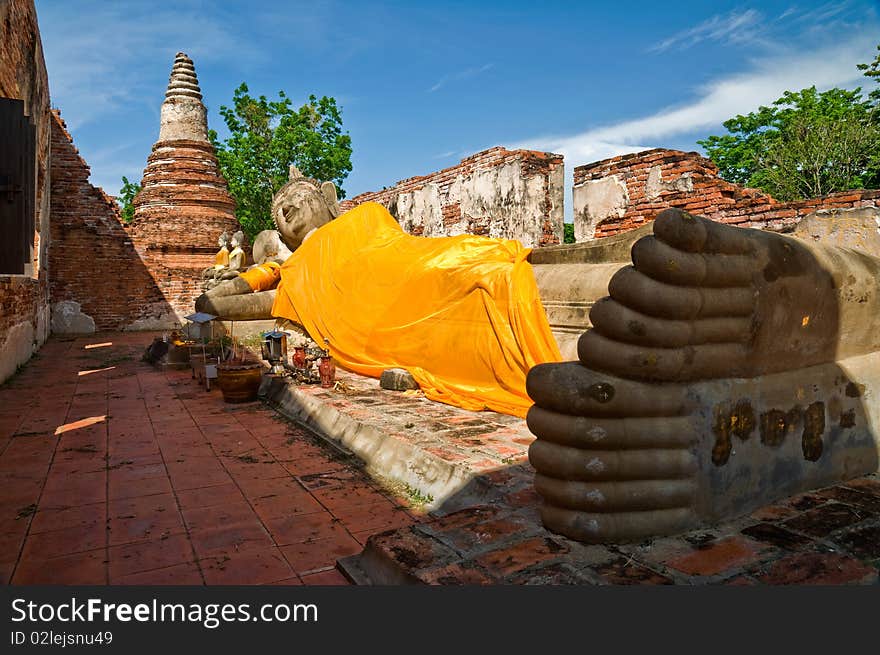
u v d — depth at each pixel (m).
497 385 6.62
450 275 7.60
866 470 4.26
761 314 3.40
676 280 3.08
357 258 9.72
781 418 3.72
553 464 3.27
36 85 12.98
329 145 24.98
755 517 3.55
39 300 14.22
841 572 2.94
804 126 20.61
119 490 4.81
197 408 7.73
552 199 11.28
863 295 3.91
